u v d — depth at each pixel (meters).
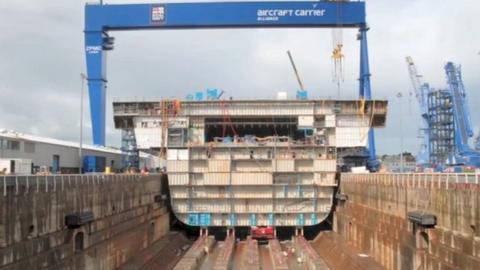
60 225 50.84
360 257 76.69
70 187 53.50
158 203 97.75
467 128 148.62
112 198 68.25
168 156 101.06
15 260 41.25
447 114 151.12
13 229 41.22
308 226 106.75
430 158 153.38
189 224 101.88
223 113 104.69
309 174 101.38
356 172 98.12
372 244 76.38
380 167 112.56
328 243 93.62
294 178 101.50
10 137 71.56
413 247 58.41
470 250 45.44
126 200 75.38
